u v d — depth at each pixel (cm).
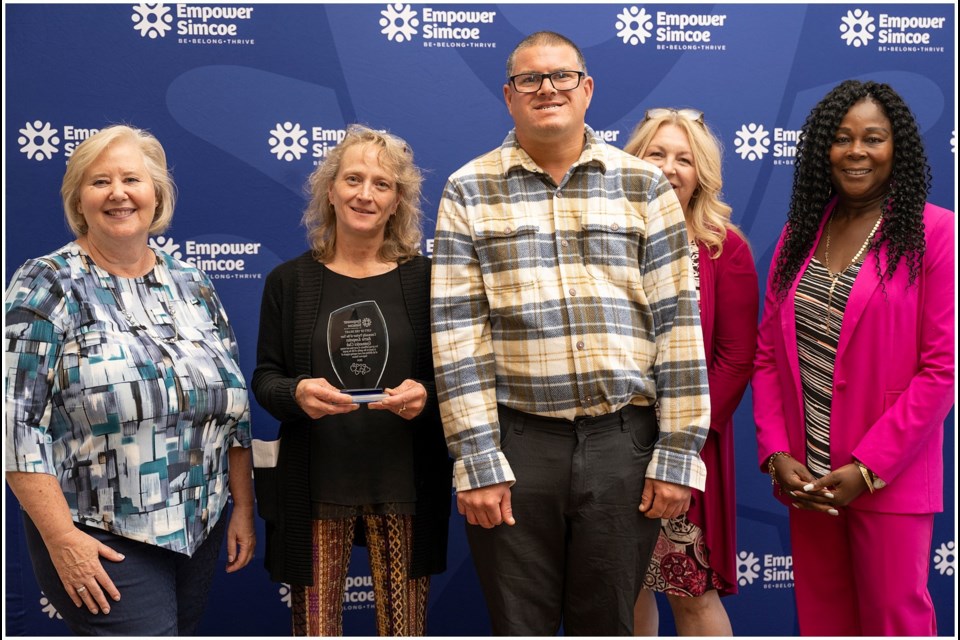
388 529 197
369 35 249
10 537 246
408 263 200
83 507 175
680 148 212
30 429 168
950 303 182
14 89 239
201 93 245
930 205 190
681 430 178
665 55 255
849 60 260
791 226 203
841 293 188
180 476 181
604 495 178
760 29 257
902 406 181
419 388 184
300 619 196
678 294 180
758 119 259
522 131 182
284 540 193
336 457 192
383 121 251
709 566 209
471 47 252
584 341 174
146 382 175
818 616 202
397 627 197
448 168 253
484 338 179
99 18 241
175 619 186
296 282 199
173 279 196
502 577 182
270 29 246
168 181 195
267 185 249
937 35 261
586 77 183
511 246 178
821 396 192
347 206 194
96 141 182
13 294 173
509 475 175
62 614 179
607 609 181
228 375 192
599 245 178
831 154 192
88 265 182
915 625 189
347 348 191
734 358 209
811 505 188
